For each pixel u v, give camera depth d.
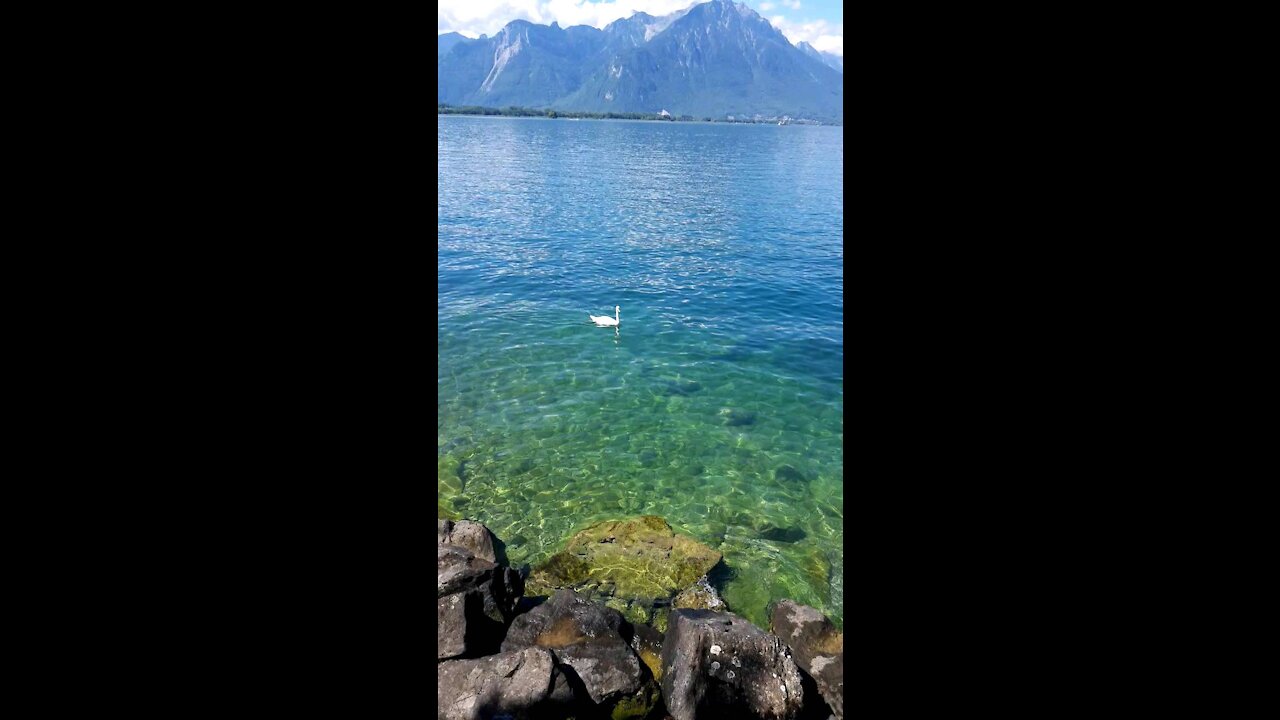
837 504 6.90
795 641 4.21
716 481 7.34
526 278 18.39
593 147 90.94
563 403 9.49
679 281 18.81
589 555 5.36
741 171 61.50
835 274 20.31
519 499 6.82
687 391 10.18
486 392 9.84
